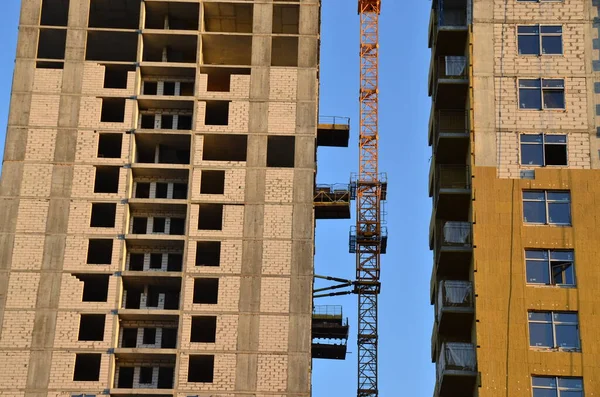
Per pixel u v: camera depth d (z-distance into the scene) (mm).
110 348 110562
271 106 120375
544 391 82125
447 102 95500
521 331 83625
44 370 109938
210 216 118375
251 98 120750
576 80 91375
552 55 92188
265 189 117000
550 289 84812
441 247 89812
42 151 118000
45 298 112625
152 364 111375
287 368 110188
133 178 118312
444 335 90250
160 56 125562
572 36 92562
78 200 116188
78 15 123438
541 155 89188
